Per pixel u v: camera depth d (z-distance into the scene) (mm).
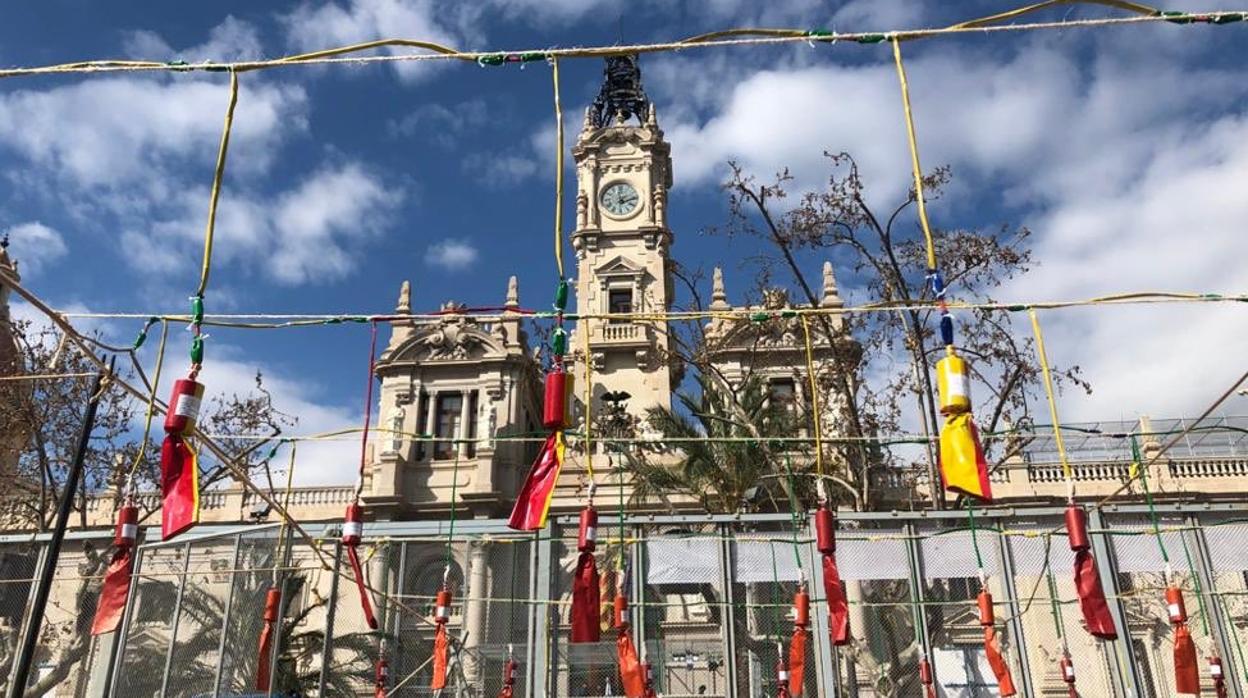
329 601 15750
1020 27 7016
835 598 9852
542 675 14289
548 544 15172
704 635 18406
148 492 27734
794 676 11766
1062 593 17047
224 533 15539
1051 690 21562
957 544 14602
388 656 16469
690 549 14898
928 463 23094
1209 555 14148
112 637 15195
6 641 16125
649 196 45625
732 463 26406
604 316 8438
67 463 26828
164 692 14391
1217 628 13805
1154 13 6762
